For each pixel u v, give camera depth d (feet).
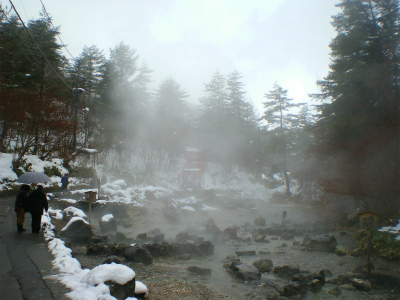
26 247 26.11
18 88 97.19
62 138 100.17
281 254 42.60
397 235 41.75
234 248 46.29
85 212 64.08
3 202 56.65
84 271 20.08
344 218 74.02
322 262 38.60
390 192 62.90
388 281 30.19
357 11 84.38
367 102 78.07
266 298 24.72
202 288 26.11
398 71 69.41
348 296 26.89
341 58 88.12
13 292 16.02
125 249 35.01
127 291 17.31
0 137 88.99
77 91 102.12
